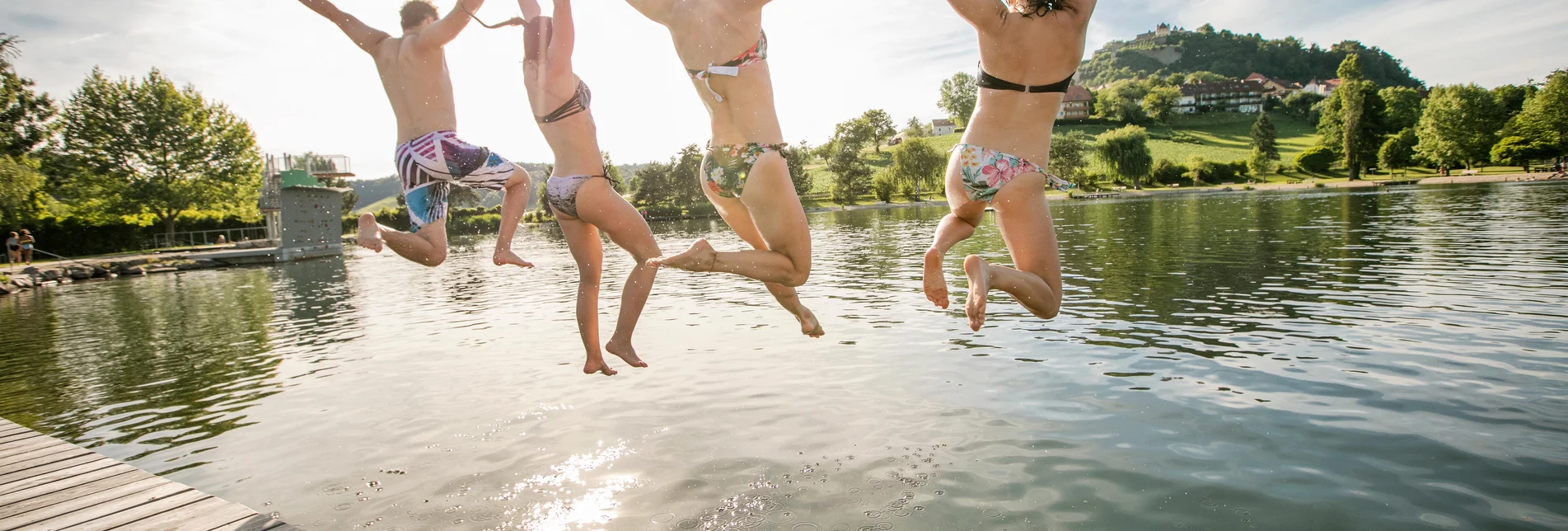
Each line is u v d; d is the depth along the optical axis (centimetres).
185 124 4519
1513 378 639
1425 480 451
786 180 318
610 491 484
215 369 947
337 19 351
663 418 627
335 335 1159
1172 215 3353
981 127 322
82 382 913
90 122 4269
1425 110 7725
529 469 530
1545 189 4094
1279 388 638
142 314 1570
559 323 1145
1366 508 420
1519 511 408
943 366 752
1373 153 7794
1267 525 405
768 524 429
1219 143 10288
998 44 310
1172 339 837
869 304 1163
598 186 333
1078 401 627
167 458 601
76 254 3931
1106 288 1246
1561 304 938
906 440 551
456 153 340
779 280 329
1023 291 310
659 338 962
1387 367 688
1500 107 7419
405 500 488
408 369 870
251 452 603
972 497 453
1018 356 782
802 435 572
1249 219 2838
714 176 325
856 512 439
